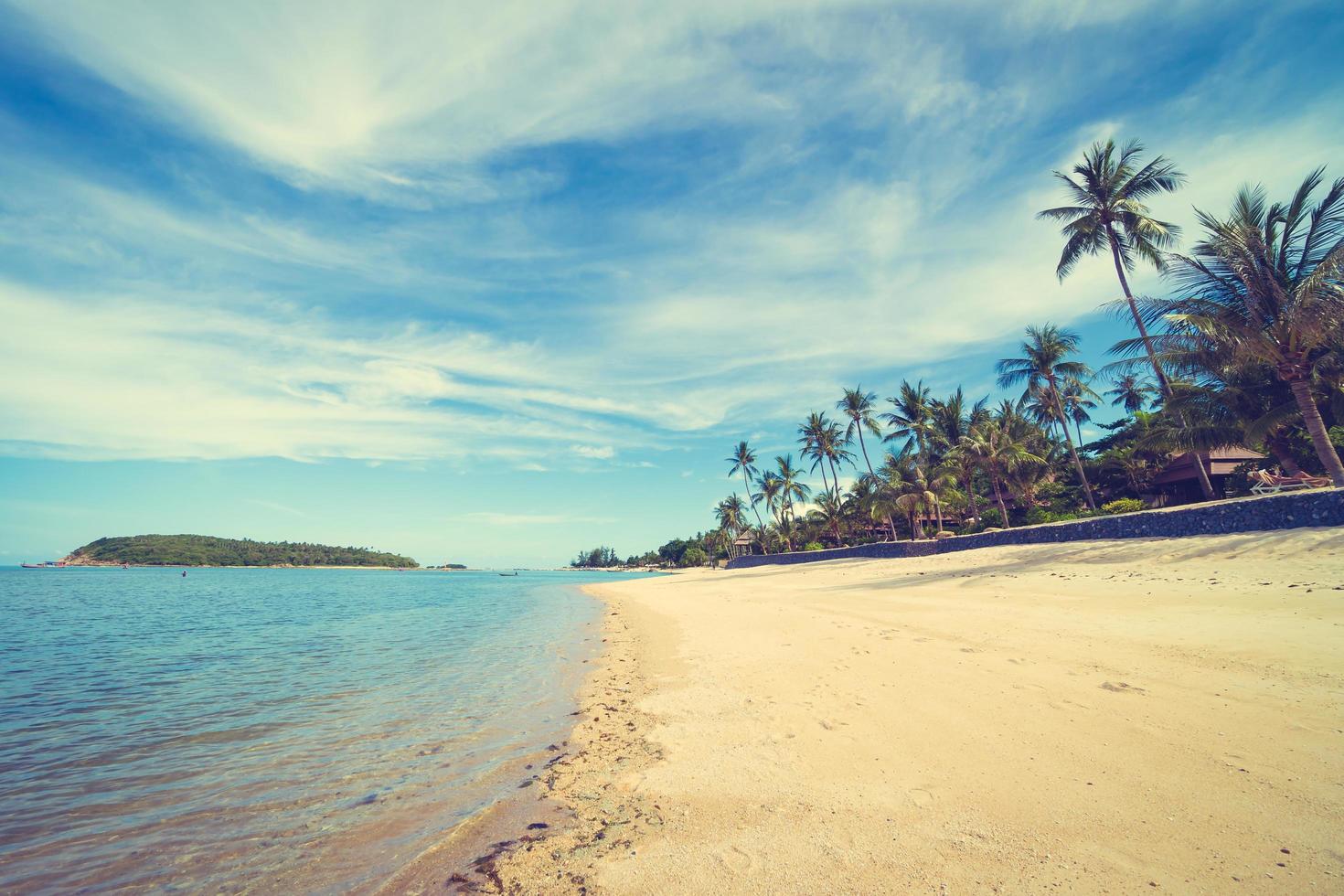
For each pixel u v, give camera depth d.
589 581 85.06
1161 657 7.75
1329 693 5.84
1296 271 18.30
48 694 11.48
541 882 4.10
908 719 6.64
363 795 6.11
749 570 62.00
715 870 4.02
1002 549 26.03
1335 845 3.52
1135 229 27.84
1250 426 21.11
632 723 7.83
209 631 22.52
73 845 5.26
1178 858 3.59
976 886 3.51
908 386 49.84
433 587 68.69
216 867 4.79
